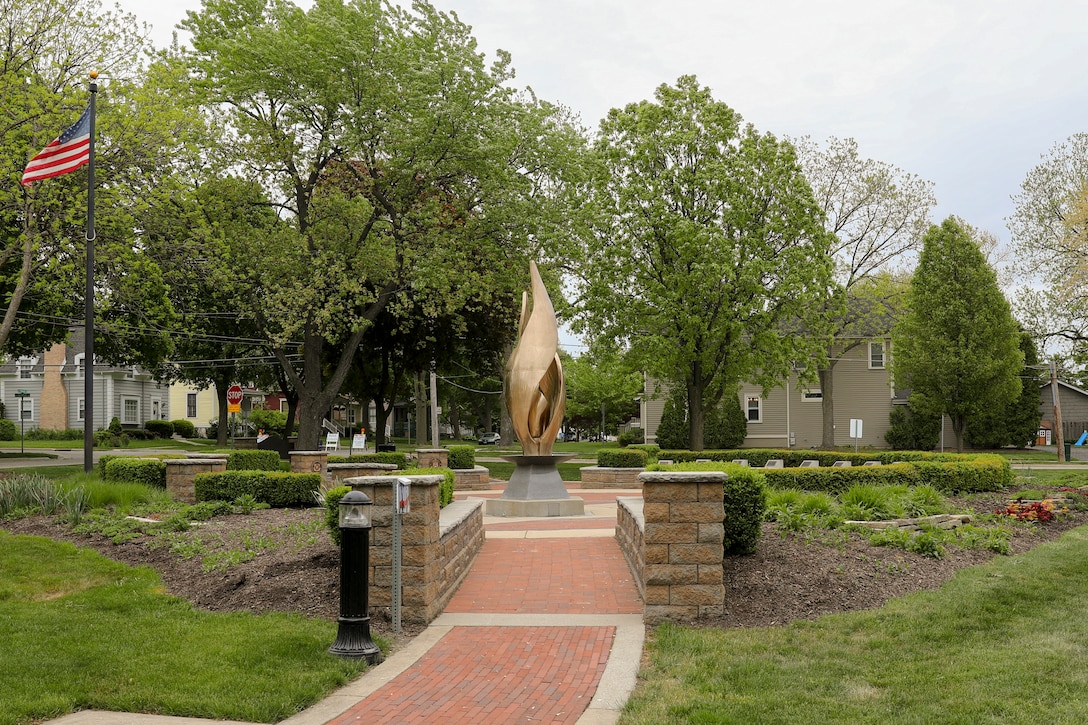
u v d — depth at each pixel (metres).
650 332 32.09
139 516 14.19
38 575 10.61
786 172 30.42
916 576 9.80
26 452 41.03
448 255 28.38
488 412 73.56
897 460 25.48
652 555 8.27
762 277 31.06
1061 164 42.28
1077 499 17.56
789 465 28.12
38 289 25.61
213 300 39.19
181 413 70.19
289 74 26.97
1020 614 8.40
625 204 30.56
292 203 31.05
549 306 17.66
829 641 7.49
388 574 8.58
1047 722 5.54
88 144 19.16
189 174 27.28
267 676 6.74
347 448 54.00
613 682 6.62
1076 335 43.72
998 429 45.53
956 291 39.56
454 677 6.88
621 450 26.94
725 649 7.26
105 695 6.34
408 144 26.77
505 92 28.62
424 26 27.86
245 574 9.87
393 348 37.97
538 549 12.34
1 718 5.80
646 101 31.50
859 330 42.34
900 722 5.58
